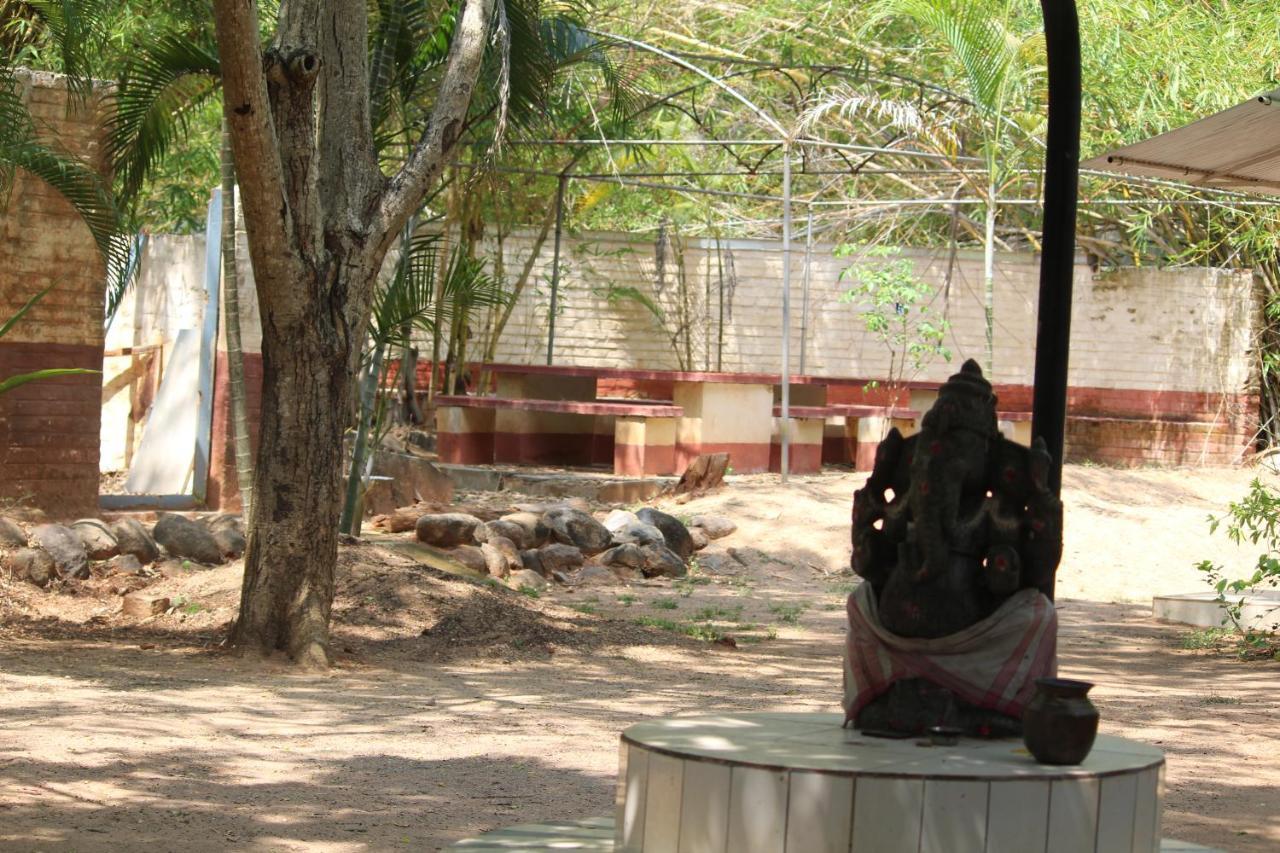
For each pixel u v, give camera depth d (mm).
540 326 22984
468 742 7590
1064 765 4418
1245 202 22328
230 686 8930
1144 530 17938
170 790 6148
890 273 21469
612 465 21734
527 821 5941
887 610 4875
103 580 12219
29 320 13656
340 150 10188
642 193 25469
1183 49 20844
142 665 9492
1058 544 4812
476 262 13289
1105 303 23984
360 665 9992
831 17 24016
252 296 15664
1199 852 5227
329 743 7398
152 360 17422
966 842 4211
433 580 11750
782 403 20297
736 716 5289
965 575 4824
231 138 9227
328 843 5445
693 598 14477
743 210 26438
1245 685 10305
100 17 13273
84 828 5406
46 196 13672
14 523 12242
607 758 7305
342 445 10203
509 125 12727
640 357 23406
